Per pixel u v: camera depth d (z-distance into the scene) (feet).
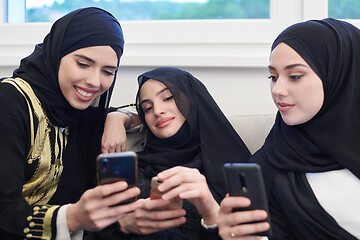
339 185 3.51
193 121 4.35
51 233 3.14
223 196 4.04
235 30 5.73
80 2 6.29
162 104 4.31
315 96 3.53
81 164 4.29
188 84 4.53
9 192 3.27
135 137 4.77
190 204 3.92
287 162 3.73
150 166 4.33
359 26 5.65
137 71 5.61
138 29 5.90
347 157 3.49
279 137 3.94
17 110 3.50
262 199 2.75
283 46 3.62
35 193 3.80
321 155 3.67
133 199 2.89
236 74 5.46
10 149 3.37
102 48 3.78
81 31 3.79
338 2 5.90
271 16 5.73
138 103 4.58
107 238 3.53
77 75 3.73
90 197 2.80
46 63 3.87
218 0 6.07
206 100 4.53
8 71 5.84
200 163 4.25
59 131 3.98
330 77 3.61
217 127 4.45
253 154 4.28
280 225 3.75
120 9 6.21
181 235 3.67
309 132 3.71
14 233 3.17
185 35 5.81
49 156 3.78
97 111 4.49
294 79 3.57
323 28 3.69
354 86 3.65
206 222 3.43
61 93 3.90
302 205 3.53
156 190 3.21
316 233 3.48
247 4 6.02
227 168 2.74
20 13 6.39
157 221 3.24
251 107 5.47
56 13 6.33
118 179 2.79
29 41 6.07
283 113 3.64
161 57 5.44
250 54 5.65
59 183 4.04
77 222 3.06
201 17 6.11
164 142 4.46
